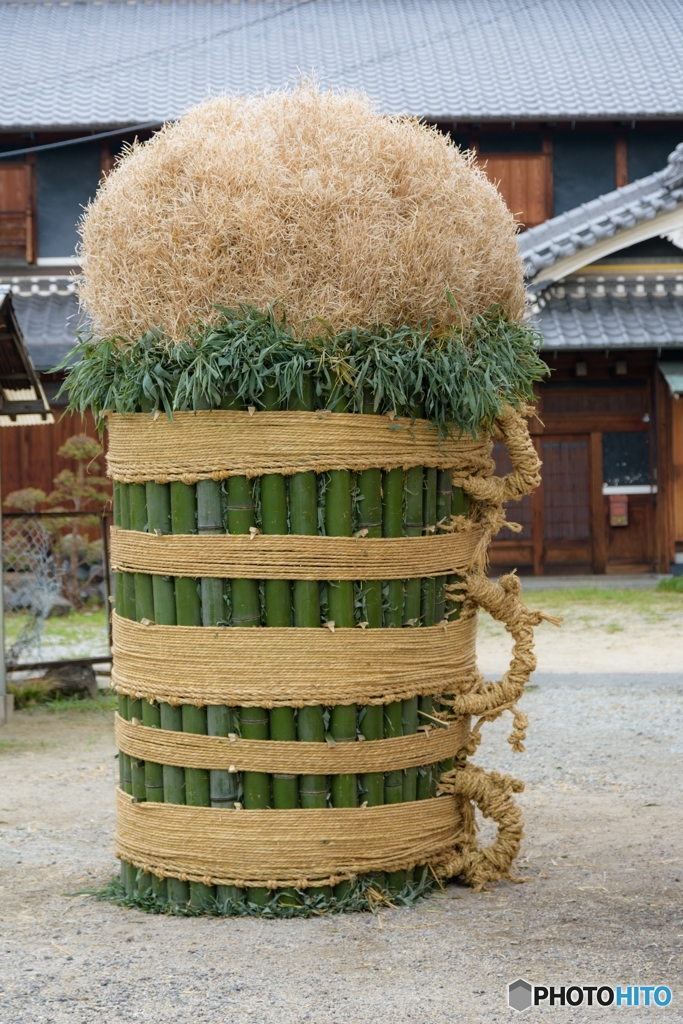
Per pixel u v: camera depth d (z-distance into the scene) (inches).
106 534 356.2
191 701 139.8
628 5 823.7
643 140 689.0
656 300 631.2
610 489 653.9
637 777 232.5
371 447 138.5
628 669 383.2
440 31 783.7
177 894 144.7
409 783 146.2
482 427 154.5
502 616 155.6
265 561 136.7
